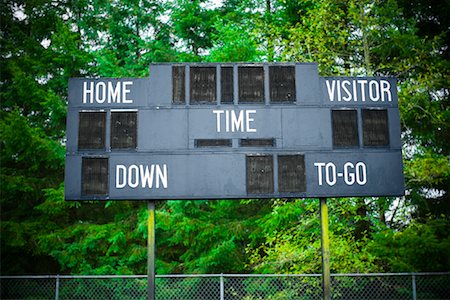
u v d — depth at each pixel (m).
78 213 19.73
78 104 9.84
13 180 17.89
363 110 10.05
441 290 13.94
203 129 9.80
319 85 10.09
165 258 19.16
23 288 18.45
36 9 21.36
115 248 17.83
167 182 9.61
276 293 14.37
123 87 9.93
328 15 14.94
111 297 17.47
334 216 14.70
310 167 9.78
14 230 17.34
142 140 9.73
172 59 21.22
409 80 15.45
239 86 10.01
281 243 14.63
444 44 17.86
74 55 19.52
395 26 16.72
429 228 13.70
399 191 9.80
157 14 24.52
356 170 9.83
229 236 17.88
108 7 23.69
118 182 9.58
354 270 13.77
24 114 20.44
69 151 9.66
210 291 17.33
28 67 19.88
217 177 9.65
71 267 18.25
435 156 14.71
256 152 9.77
